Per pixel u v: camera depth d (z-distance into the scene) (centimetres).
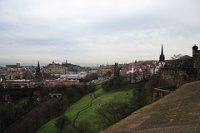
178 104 1662
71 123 7600
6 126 10681
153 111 1608
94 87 18250
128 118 1577
